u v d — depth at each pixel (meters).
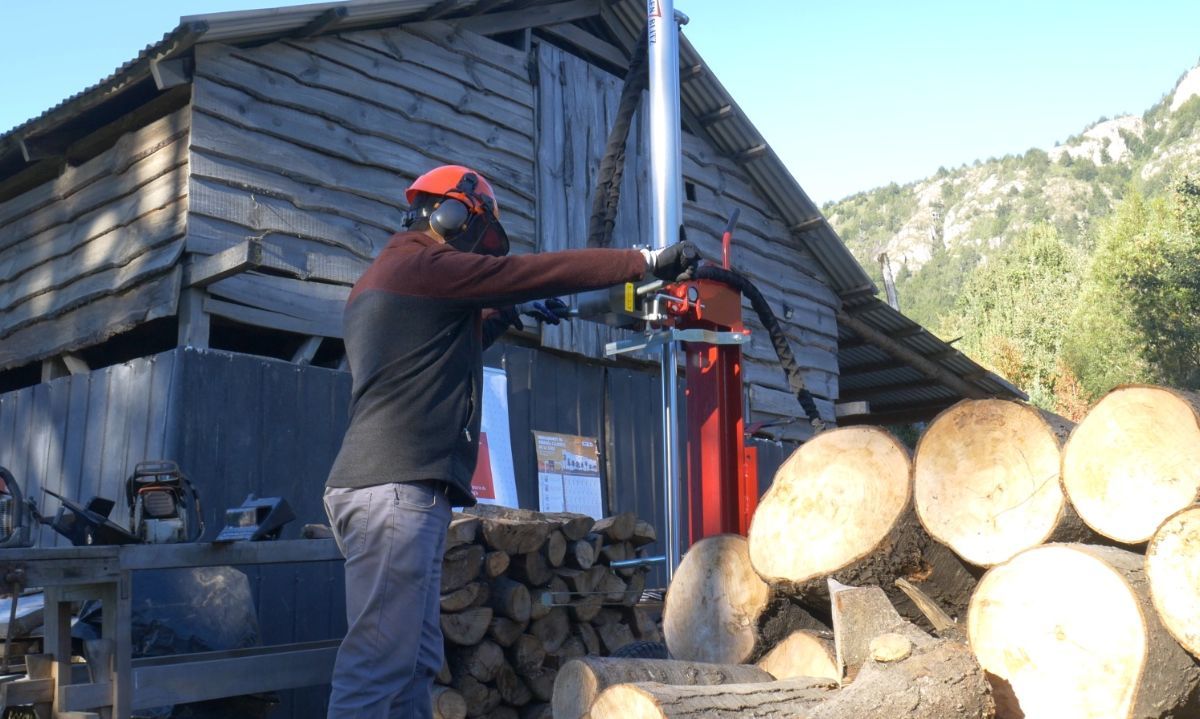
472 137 7.93
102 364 7.84
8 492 3.46
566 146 8.67
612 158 4.37
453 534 4.27
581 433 8.27
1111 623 2.75
